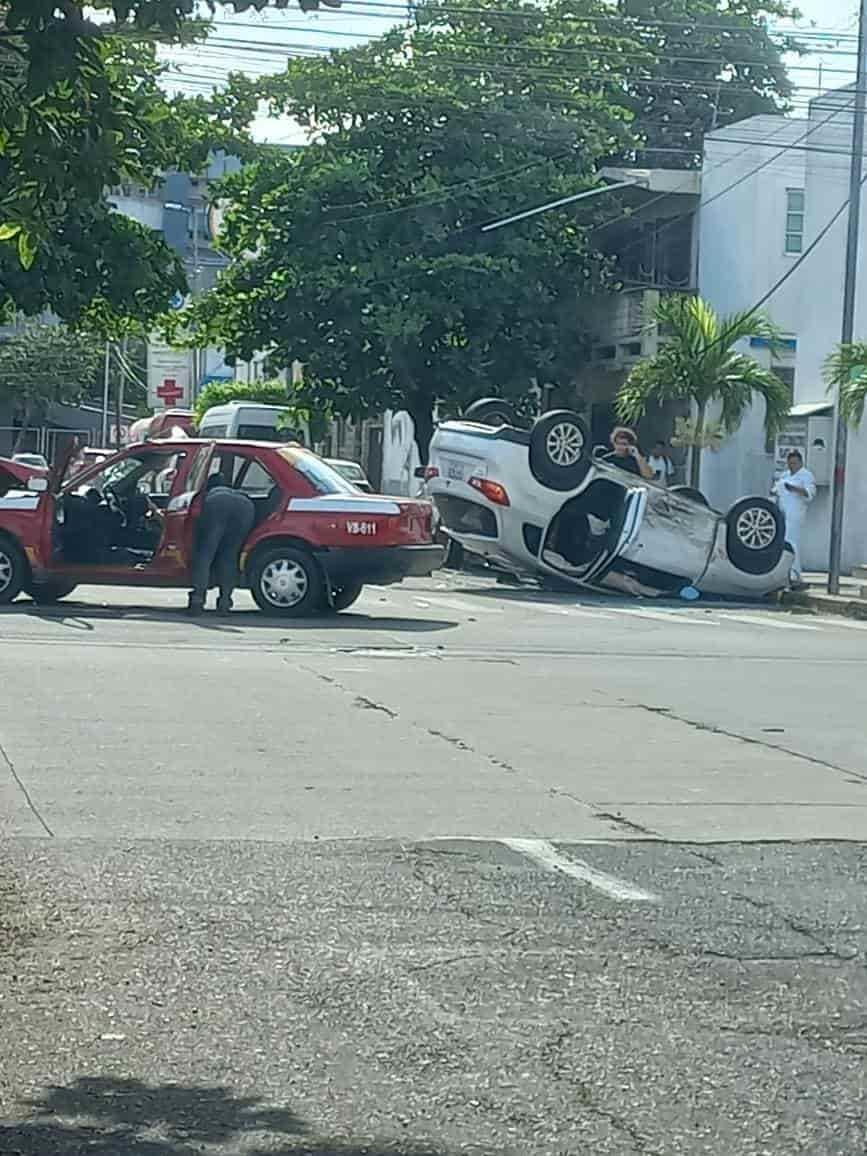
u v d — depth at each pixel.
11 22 5.69
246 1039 5.98
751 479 34.81
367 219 37.34
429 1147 5.05
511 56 39.25
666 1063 5.80
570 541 25.02
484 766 11.05
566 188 37.75
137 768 10.59
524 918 7.55
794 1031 6.15
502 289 37.16
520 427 27.84
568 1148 5.05
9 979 6.60
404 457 49.59
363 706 13.23
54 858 8.40
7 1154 4.96
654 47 49.22
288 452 19.59
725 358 29.83
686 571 25.00
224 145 31.81
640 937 7.30
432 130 37.94
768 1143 5.12
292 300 37.38
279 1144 5.06
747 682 15.46
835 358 26.34
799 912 7.77
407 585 26.09
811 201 32.19
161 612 19.27
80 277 30.05
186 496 19.14
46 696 13.09
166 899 7.73
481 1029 6.11
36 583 19.33
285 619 19.06
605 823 9.55
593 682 15.09
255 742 11.56
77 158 6.13
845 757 11.80
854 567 29.80
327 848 8.75
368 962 6.88
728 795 10.41
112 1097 5.43
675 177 38.50
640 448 39.06
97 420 69.25
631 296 37.66
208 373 73.00
